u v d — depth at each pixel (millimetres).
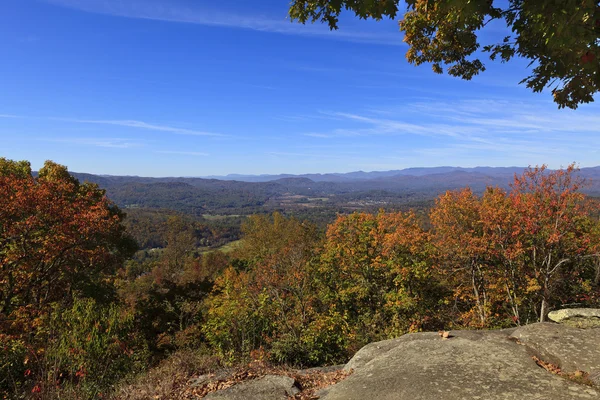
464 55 5027
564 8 2014
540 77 3252
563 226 17375
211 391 4535
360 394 3715
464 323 19719
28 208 17328
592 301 18312
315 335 13492
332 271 24391
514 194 18594
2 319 13891
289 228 55844
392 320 19094
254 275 23219
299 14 3521
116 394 5250
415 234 21734
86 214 19359
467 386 3494
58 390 5410
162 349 17172
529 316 19094
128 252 28781
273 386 4453
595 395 3203
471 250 19016
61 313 7730
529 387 3398
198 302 22781
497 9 2980
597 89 2869
